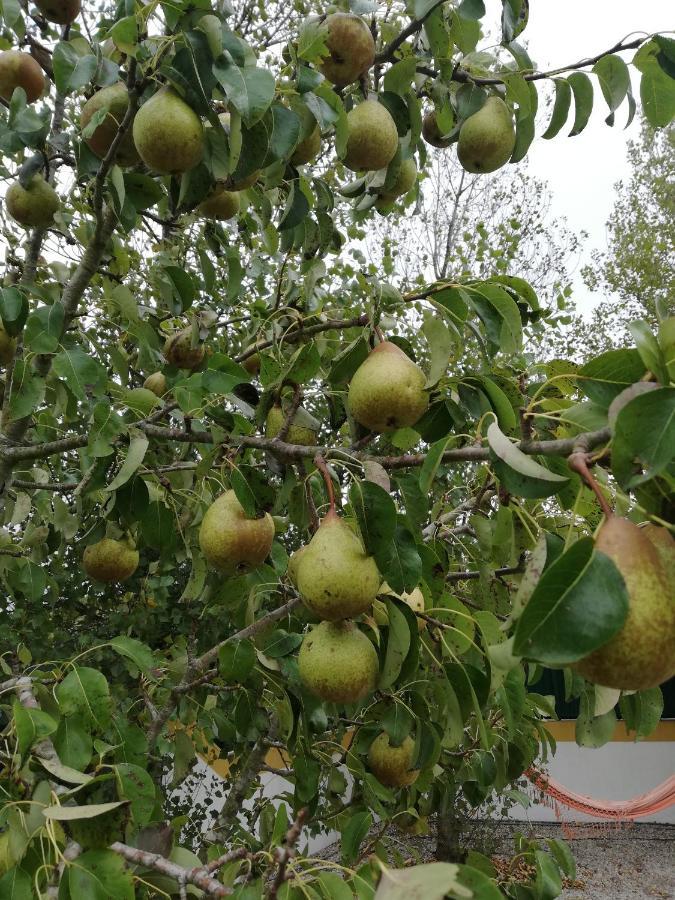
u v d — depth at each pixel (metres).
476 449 1.58
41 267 3.39
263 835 3.35
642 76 2.60
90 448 2.24
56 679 1.90
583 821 11.18
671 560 1.08
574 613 0.93
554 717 3.54
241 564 2.24
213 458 2.23
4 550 3.43
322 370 3.00
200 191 2.19
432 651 2.08
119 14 1.92
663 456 0.99
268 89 1.79
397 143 2.63
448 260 7.64
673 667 1.02
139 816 1.57
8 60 2.88
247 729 2.89
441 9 2.46
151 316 3.72
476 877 0.99
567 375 1.46
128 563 3.22
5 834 1.43
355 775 3.45
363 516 1.61
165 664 3.53
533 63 2.66
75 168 2.78
